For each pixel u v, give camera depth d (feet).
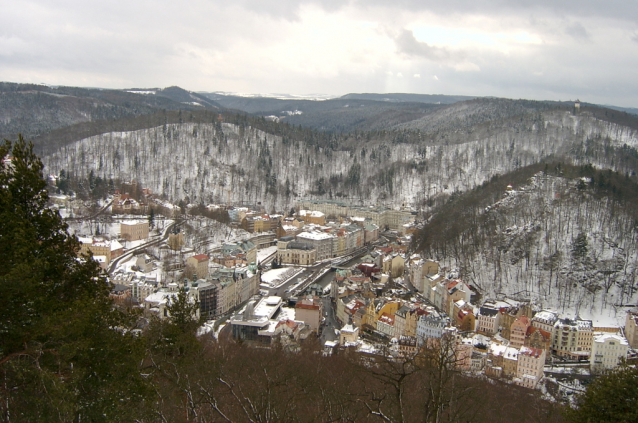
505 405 556.51
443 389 276.82
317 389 428.97
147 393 284.00
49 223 318.86
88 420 251.19
